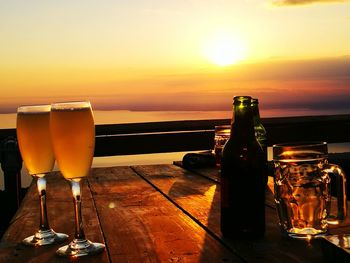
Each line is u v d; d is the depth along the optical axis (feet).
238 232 4.03
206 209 5.30
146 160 13.34
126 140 13.17
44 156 4.42
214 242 4.01
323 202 3.96
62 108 3.86
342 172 3.93
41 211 4.49
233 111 4.17
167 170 8.87
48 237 4.34
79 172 3.94
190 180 7.53
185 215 5.07
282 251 3.64
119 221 4.92
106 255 3.80
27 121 4.39
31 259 3.82
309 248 3.67
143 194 6.48
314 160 3.95
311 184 3.95
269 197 5.89
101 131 13.12
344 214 3.93
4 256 3.94
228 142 4.16
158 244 4.02
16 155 11.38
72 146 3.85
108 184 7.54
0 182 11.46
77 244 3.95
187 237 4.20
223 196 4.12
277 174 4.07
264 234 4.13
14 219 5.33
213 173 8.11
